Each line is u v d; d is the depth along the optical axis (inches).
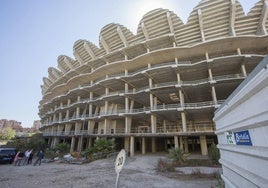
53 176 494.6
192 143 1384.1
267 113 86.6
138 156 1015.6
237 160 144.2
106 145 1000.2
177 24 1251.8
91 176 495.2
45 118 2485.2
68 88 1943.9
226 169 185.6
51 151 1316.4
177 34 1288.1
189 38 1269.7
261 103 93.5
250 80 105.3
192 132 962.1
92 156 914.7
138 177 484.1
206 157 834.8
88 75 1565.0
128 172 570.3
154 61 1286.9
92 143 1492.4
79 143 1425.9
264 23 1089.4
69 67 1893.5
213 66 1098.1
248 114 112.9
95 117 1378.0
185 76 1238.3
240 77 970.7
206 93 1211.2
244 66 1046.4
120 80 1336.1
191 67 1111.6
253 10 1110.4
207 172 534.0
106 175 511.8
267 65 81.7
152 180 445.4
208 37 1227.9
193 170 565.6
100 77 1593.3
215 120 226.1
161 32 1311.5
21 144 1686.8
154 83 1334.9
